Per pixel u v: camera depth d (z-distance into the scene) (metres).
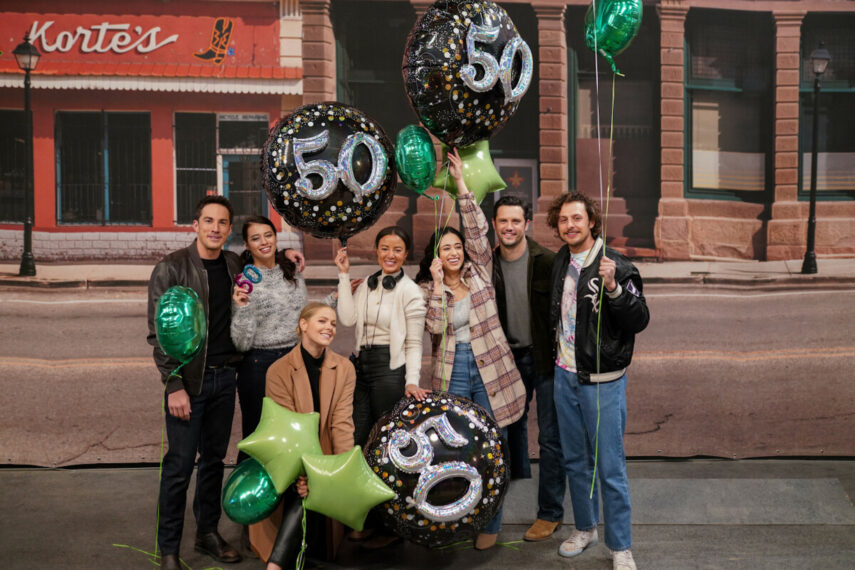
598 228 3.09
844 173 4.80
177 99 4.66
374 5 4.77
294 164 2.82
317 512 2.91
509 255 3.45
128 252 4.60
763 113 4.86
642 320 2.90
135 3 4.61
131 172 4.63
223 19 4.68
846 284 4.62
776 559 3.12
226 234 3.15
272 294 3.30
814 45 4.84
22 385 4.37
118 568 3.06
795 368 4.53
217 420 3.21
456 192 3.23
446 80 2.82
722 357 4.56
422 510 2.78
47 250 4.52
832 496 3.70
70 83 4.59
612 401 2.98
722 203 4.84
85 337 4.47
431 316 3.24
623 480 2.99
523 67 2.99
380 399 3.20
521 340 3.50
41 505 3.75
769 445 4.50
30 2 4.55
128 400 4.44
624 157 4.94
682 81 4.89
